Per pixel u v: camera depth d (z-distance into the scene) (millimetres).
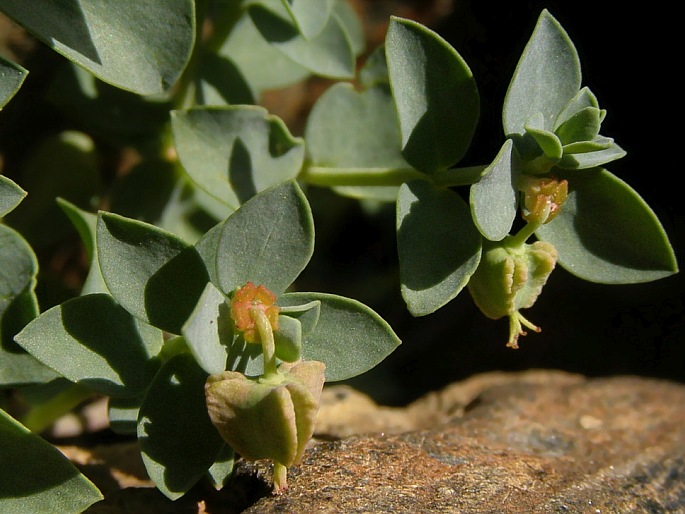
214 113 54
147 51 45
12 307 45
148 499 47
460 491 46
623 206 46
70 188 61
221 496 47
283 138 55
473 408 56
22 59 64
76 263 64
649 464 52
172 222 61
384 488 45
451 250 45
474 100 47
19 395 56
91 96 59
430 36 46
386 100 62
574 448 53
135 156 67
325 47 59
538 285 45
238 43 64
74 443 57
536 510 45
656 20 69
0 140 64
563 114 45
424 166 47
